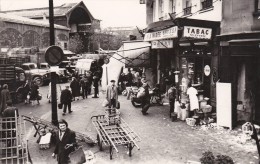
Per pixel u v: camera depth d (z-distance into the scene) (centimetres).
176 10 2014
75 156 717
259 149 866
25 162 855
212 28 1395
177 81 1931
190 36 1331
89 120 1461
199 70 1691
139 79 2205
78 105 1905
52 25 1105
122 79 2462
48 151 996
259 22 1170
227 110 1231
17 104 1948
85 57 3828
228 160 702
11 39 3878
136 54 2339
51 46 1060
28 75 2856
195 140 1098
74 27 5744
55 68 1103
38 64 3325
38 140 1074
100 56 3728
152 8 2694
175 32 1312
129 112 1642
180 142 1077
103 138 990
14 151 948
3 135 997
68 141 707
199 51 1642
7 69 1906
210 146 1027
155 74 2456
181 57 1900
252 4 1192
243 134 1116
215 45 1458
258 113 1255
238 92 1349
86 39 5806
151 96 1852
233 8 1266
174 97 1500
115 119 1089
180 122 1388
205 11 1569
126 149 1009
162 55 2306
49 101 2005
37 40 4344
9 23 3834
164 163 879
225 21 1319
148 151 986
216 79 1451
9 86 1919
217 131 1212
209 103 1533
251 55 1172
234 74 1324
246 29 1209
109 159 915
